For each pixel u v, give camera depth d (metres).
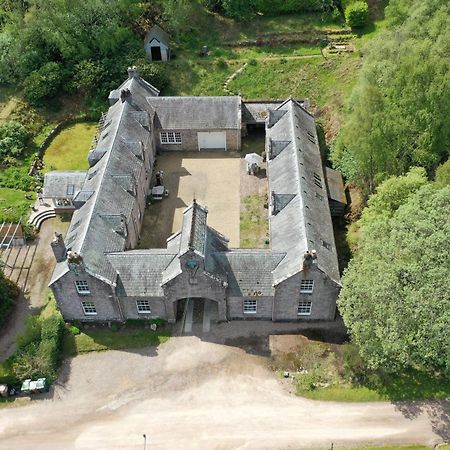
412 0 80.06
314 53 97.12
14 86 96.00
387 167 67.06
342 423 51.78
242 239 70.69
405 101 62.75
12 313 63.28
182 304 62.75
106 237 61.22
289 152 71.88
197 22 103.38
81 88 92.94
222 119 83.12
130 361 57.56
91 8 93.62
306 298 57.94
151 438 51.06
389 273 49.56
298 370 56.06
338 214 72.56
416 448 49.66
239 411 53.00
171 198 77.62
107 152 72.12
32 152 87.12
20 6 97.12
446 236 49.06
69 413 53.34
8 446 50.94
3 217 73.25
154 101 84.31
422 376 54.88
